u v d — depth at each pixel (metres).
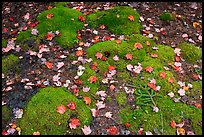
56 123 1.32
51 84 1.50
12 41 1.77
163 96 1.44
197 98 1.46
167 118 1.36
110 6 2.00
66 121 1.33
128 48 1.65
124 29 1.79
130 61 1.59
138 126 1.33
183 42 1.77
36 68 1.59
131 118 1.35
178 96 1.46
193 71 1.60
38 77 1.54
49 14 1.87
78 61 1.61
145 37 1.74
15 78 1.55
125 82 1.50
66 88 1.47
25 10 2.01
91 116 1.36
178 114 1.37
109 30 1.80
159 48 1.69
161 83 1.49
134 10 1.92
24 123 1.33
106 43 1.67
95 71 1.54
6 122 1.35
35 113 1.35
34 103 1.39
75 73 1.55
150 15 1.95
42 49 1.68
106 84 1.49
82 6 2.01
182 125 1.34
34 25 1.85
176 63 1.62
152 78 1.51
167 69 1.57
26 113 1.36
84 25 1.84
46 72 1.56
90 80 1.49
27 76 1.55
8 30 1.86
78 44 1.71
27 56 1.66
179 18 1.95
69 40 1.72
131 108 1.39
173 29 1.86
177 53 1.68
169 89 1.48
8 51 1.71
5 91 1.49
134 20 1.85
